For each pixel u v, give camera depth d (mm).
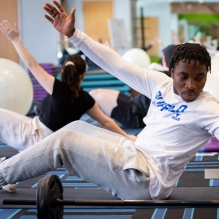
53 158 2668
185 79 2496
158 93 2750
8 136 4035
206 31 22781
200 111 2535
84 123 3043
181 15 20406
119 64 2855
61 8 2803
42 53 10453
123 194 2701
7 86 5918
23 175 2736
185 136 2613
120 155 2682
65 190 3285
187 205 2318
